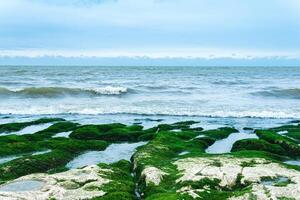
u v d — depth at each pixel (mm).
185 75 142250
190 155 24969
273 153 28906
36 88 68500
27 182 18109
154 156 24469
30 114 51312
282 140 31125
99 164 21875
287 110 54469
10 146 28203
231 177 18719
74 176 18859
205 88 83188
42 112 52500
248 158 23062
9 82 90688
